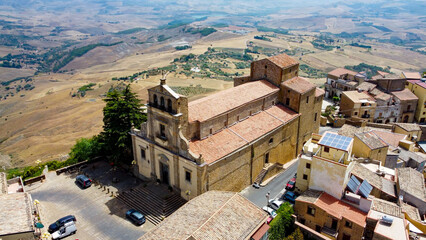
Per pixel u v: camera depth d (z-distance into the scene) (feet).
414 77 318.24
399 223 145.38
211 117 178.09
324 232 151.33
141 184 192.03
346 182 163.02
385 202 160.25
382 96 290.15
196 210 139.95
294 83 229.86
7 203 134.62
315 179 166.91
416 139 252.62
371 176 176.86
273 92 221.46
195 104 185.88
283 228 154.92
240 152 180.55
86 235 157.89
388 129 260.01
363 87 307.17
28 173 224.53
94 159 232.32
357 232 145.69
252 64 242.37
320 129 281.54
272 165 207.72
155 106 175.01
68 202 185.16
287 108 227.40
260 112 215.31
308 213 159.63
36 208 164.86
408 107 296.10
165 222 136.46
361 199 153.17
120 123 213.05
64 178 212.23
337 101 337.52
